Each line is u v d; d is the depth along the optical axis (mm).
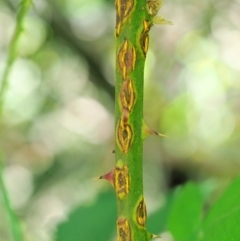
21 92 940
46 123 958
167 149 904
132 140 277
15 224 316
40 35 892
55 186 901
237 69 968
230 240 279
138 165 278
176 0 920
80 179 896
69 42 908
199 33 943
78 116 970
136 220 277
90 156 924
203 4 931
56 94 967
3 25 912
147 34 276
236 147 921
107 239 363
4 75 315
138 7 274
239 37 944
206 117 961
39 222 865
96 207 368
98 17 924
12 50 311
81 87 978
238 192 283
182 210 305
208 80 972
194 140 919
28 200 898
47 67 943
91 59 934
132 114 276
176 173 885
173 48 946
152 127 939
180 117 949
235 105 969
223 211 283
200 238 284
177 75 955
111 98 978
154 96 953
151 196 875
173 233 303
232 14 935
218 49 960
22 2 304
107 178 280
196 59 959
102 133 963
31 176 915
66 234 361
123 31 275
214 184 359
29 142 933
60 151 935
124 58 275
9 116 920
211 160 896
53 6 871
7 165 911
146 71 957
